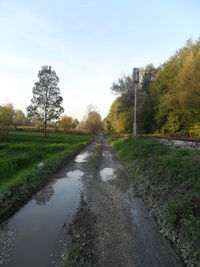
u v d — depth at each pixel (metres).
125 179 10.98
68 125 68.25
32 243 5.03
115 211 6.88
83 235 5.29
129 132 42.41
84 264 4.27
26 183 9.05
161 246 4.95
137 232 5.56
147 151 13.07
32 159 14.98
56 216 6.51
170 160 8.50
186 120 28.48
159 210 6.36
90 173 12.33
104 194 8.59
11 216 6.52
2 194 7.44
